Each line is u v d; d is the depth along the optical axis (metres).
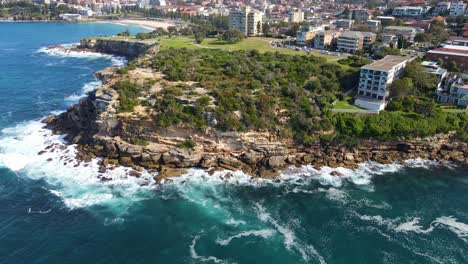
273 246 70.56
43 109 136.25
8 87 161.00
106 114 101.69
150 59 154.75
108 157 98.75
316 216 79.50
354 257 68.31
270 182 91.75
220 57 153.75
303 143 100.81
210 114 97.75
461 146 106.12
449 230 75.94
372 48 175.00
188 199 84.38
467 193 89.12
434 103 115.62
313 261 67.12
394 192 88.88
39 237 71.38
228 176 93.12
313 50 184.50
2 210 78.62
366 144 104.75
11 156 99.94
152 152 96.12
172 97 104.00
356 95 127.00
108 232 73.31
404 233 74.81
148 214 78.81
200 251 69.06
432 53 152.00
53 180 90.00
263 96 106.88
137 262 66.25
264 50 180.00
